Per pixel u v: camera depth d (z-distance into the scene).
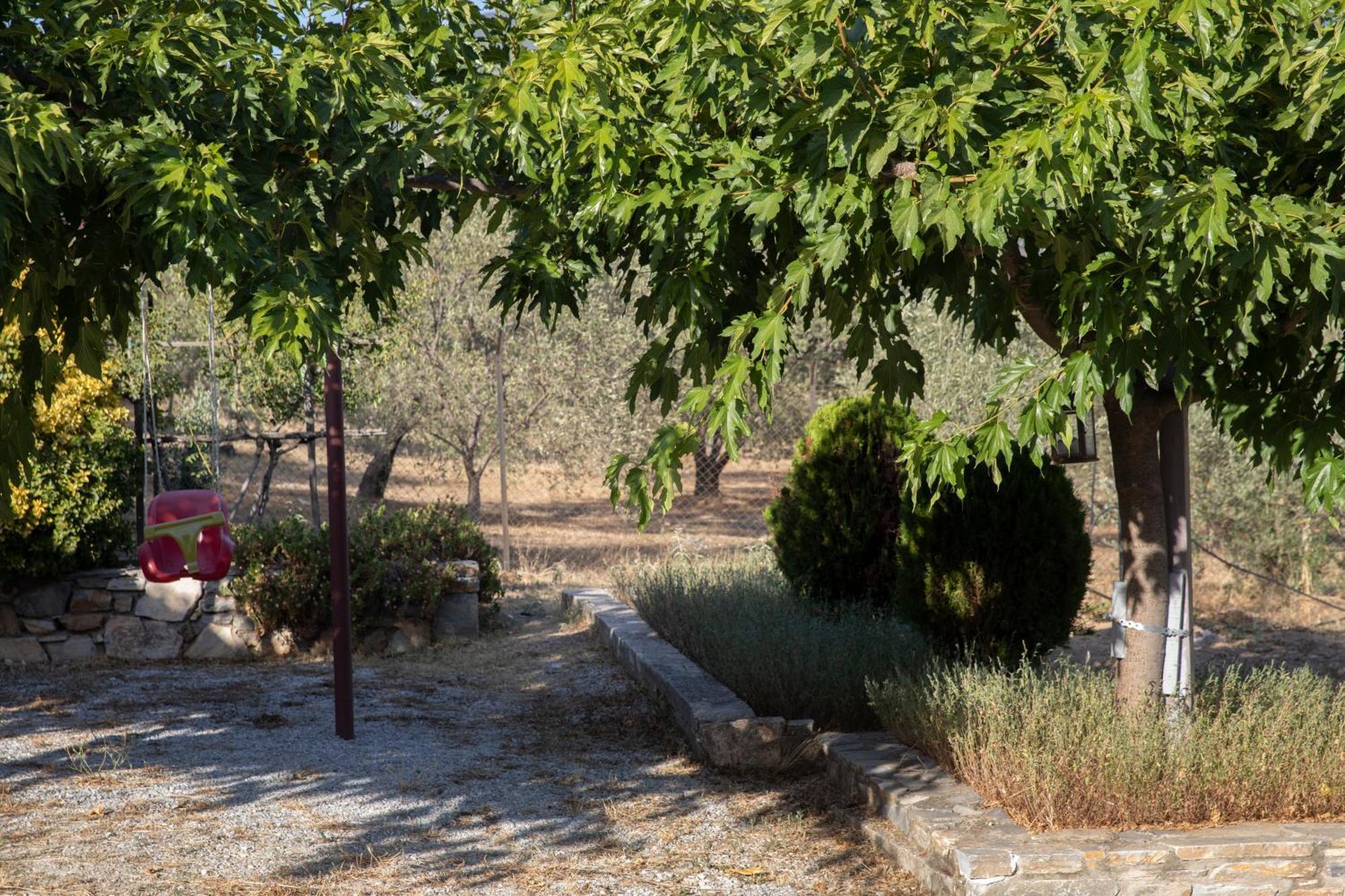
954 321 5.04
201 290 3.22
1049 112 3.50
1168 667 5.11
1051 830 4.62
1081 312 4.17
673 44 3.60
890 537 8.65
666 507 3.72
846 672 6.74
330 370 6.68
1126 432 5.20
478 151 3.84
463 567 9.91
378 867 4.94
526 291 4.52
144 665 9.14
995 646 6.63
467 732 7.16
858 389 16.27
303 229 3.48
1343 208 3.58
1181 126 3.75
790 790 5.96
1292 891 4.39
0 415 4.30
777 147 3.81
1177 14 3.13
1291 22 3.67
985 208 3.23
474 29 4.36
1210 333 4.11
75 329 4.02
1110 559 13.00
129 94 3.54
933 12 3.28
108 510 9.13
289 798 5.85
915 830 4.84
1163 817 4.69
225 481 19.55
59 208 3.56
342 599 6.94
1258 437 4.61
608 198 3.79
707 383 4.51
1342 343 4.44
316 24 3.99
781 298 3.73
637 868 4.96
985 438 4.10
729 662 7.33
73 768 6.32
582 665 8.95
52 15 3.52
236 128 3.53
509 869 4.93
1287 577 11.60
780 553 9.19
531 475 17.95
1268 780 4.78
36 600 9.19
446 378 15.44
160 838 5.25
